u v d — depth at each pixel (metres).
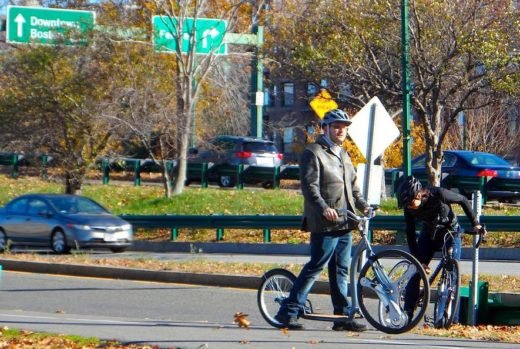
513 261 86.56
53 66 123.00
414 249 45.53
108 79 122.56
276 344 38.53
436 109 104.56
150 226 108.06
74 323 46.34
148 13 127.69
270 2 127.12
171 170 139.00
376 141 58.88
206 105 143.75
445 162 121.50
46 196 99.62
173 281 72.69
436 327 45.62
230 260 85.19
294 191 135.38
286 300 42.84
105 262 80.06
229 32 129.50
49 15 124.94
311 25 105.81
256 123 152.75
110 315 55.78
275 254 97.62
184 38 129.38
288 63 109.31
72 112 122.56
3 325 44.84
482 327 46.53
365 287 45.47
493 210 109.12
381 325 41.72
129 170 159.12
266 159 149.88
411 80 103.50
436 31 98.50
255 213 119.88
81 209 99.12
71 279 74.75
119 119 121.94
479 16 97.19
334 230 41.56
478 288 49.00
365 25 101.88
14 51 127.75
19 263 81.94
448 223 45.19
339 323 42.97
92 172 139.62
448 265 45.16
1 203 134.38
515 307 49.38
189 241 106.25
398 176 128.25
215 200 124.00
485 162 119.94
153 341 39.53
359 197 42.53
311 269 42.12
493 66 95.81
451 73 99.94
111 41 122.00
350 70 103.69
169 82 124.81
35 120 124.12
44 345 38.50
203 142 140.12
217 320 53.41
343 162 41.84
